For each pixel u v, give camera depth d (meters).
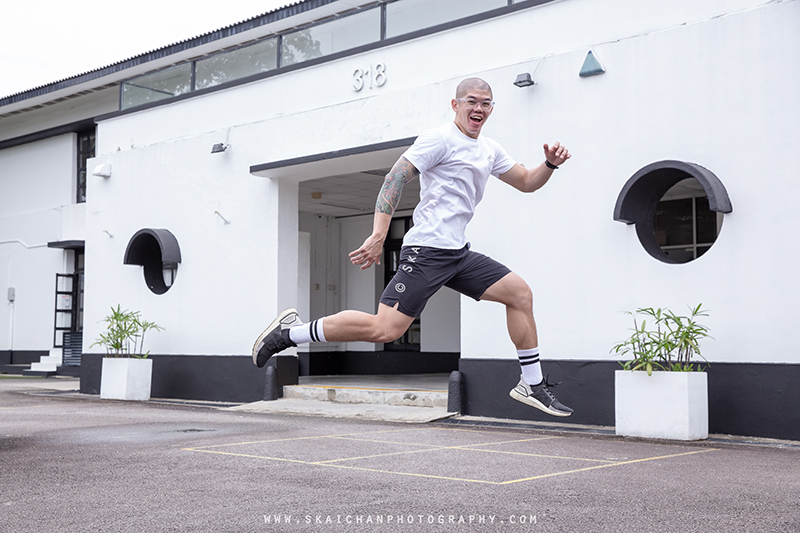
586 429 7.77
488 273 3.62
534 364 3.71
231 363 11.43
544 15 9.03
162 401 11.70
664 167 7.59
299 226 16.91
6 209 20.72
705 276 7.50
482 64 9.52
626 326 8.02
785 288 7.04
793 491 4.32
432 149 3.47
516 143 8.98
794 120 7.07
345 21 11.02
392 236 17.28
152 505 3.87
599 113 8.34
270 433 7.32
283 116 11.22
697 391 6.99
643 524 3.46
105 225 13.46
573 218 8.46
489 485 4.45
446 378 14.89
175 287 12.28
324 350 17.06
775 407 7.01
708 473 4.98
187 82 12.89
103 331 13.25
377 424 8.36
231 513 3.68
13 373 18.97
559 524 3.46
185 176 12.34
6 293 20.17
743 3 7.63
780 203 7.11
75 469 5.04
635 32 8.34
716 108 7.55
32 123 20.23
